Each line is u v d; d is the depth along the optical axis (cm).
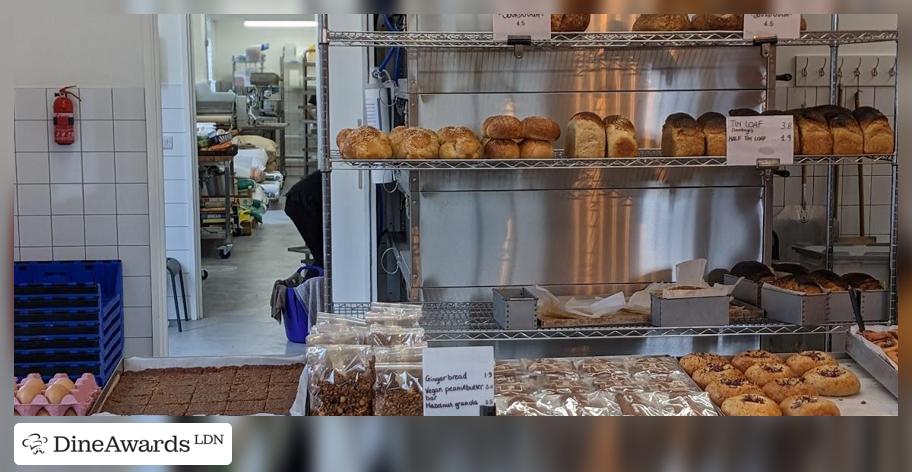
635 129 302
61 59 387
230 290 700
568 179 301
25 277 388
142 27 387
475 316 269
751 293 267
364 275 457
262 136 1239
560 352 279
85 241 398
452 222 299
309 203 473
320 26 254
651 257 307
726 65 303
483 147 266
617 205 304
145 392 210
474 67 297
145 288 403
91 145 392
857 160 258
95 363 348
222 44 1268
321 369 181
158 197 400
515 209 301
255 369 228
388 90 380
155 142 396
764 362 221
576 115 271
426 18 295
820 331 243
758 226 308
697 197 305
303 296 527
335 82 444
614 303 255
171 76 586
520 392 194
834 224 371
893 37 259
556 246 304
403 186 328
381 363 184
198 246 610
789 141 240
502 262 303
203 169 834
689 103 304
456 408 165
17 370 343
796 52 379
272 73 1252
